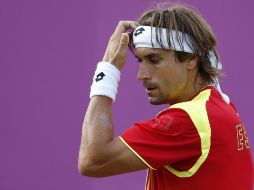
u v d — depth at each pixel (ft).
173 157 24.88
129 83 63.82
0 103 65.05
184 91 27.14
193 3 64.08
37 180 65.00
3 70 65.00
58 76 64.64
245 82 64.59
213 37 27.76
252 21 64.23
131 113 64.08
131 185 64.44
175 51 26.43
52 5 64.59
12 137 65.05
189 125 24.79
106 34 64.39
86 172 25.57
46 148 64.85
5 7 64.80
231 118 26.55
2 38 64.95
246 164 27.22
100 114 26.13
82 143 25.96
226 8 64.23
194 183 25.21
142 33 26.45
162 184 26.07
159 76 26.45
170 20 26.45
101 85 26.73
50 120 64.75
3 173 65.10
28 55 64.85
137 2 63.57
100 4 64.28
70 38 64.59
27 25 64.75
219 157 25.23
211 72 27.58
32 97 64.80
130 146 24.97
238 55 64.54
